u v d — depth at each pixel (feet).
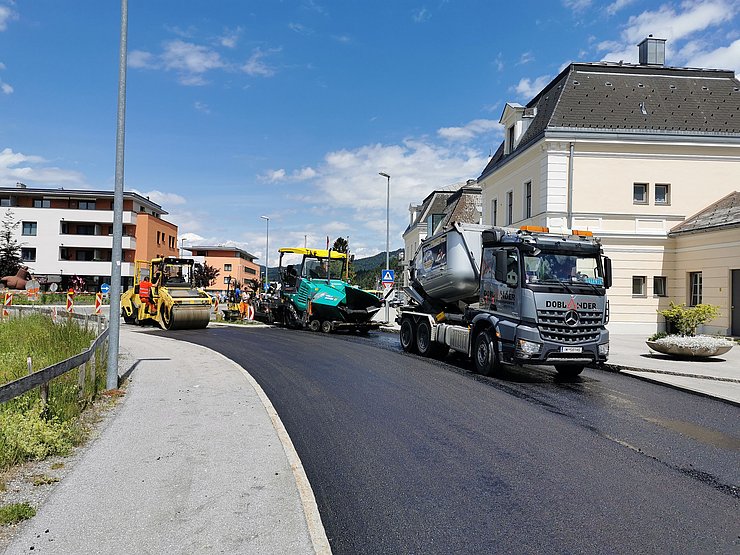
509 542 13.51
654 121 75.15
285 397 30.17
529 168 79.51
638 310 72.95
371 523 14.53
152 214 213.87
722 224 64.13
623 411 28.35
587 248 37.76
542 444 21.97
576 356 36.32
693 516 15.25
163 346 54.54
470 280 45.27
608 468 19.25
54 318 57.57
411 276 54.19
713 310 48.06
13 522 13.67
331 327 73.46
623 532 14.17
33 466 17.83
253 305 97.19
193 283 82.58
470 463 19.45
